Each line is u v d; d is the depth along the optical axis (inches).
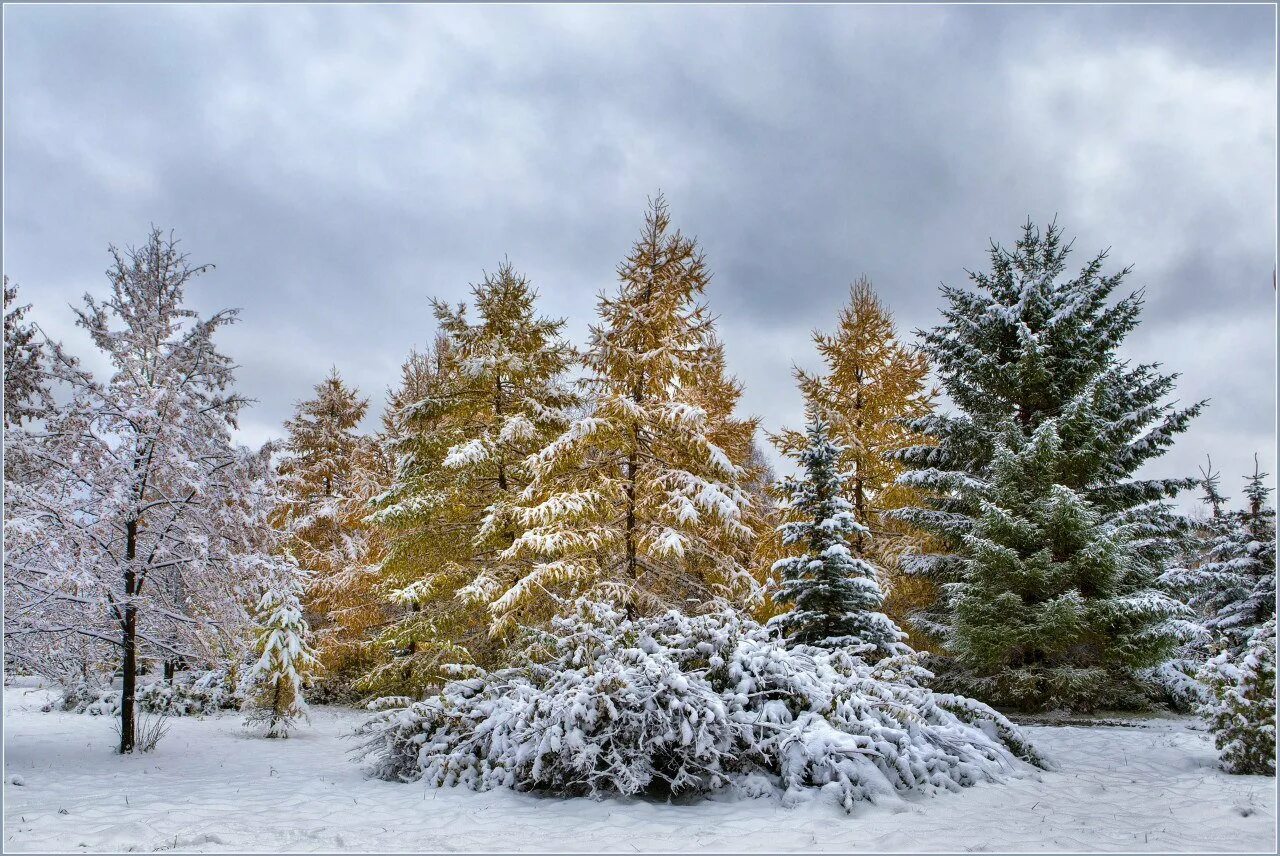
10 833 235.5
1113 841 220.5
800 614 448.5
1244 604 788.0
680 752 287.9
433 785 316.2
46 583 363.6
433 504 571.2
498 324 619.8
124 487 389.7
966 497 620.7
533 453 601.0
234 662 478.9
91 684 599.8
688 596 542.0
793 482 590.9
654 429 530.6
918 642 636.1
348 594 738.2
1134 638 547.5
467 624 606.5
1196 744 409.4
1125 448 623.5
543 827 245.9
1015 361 662.5
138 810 268.7
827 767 280.8
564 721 294.8
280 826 246.7
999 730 353.1
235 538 417.1
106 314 413.7
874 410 674.2
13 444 373.1
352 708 685.9
